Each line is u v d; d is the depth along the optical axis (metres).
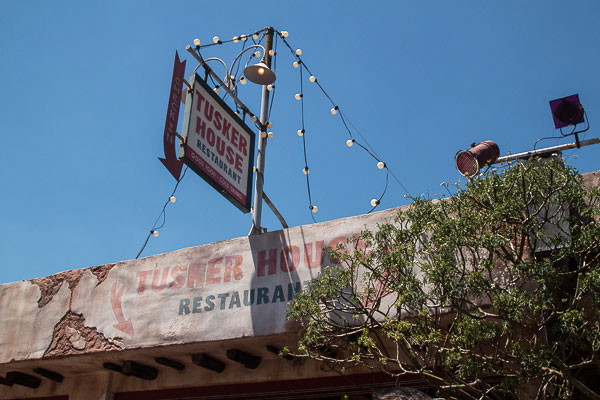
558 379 8.27
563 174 8.55
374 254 9.36
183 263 12.05
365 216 10.80
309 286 10.04
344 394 11.25
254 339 10.89
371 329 9.29
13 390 14.40
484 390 8.13
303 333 10.09
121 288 12.41
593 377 9.33
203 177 11.62
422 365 8.47
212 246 11.94
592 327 7.53
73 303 12.75
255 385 12.18
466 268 9.28
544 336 8.45
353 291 9.23
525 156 11.41
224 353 11.87
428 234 9.70
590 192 8.55
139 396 13.16
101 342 12.12
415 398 7.39
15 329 13.09
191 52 12.41
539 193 8.58
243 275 11.39
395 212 10.55
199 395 12.61
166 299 11.89
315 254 10.91
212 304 11.41
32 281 13.43
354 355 9.04
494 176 8.76
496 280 9.04
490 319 8.83
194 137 11.61
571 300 8.26
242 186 12.62
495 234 8.35
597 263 8.19
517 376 7.63
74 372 13.52
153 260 12.38
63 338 12.54
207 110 12.14
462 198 8.85
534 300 7.73
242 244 11.66
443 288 8.21
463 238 8.22
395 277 9.17
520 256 8.29
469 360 7.90
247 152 13.05
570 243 8.46
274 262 11.21
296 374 11.72
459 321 8.27
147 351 11.80
